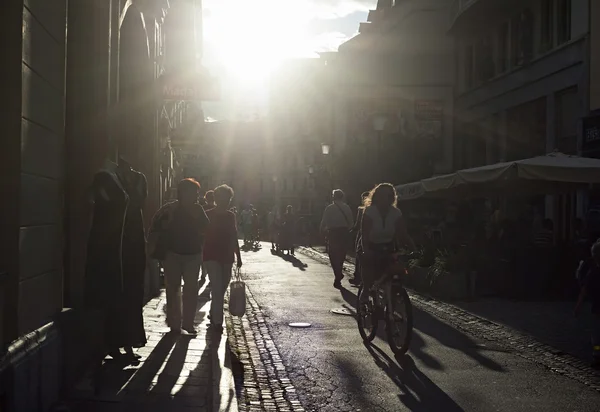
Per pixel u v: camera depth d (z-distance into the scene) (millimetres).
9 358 4617
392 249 8758
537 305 13047
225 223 9562
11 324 4918
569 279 13969
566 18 25156
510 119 30406
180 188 9086
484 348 8750
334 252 15469
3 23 5004
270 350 8484
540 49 27016
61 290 6320
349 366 7668
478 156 34781
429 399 6379
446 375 7301
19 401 4680
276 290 15023
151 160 14328
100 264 6348
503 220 17406
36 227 5508
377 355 8242
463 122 36188
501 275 14344
